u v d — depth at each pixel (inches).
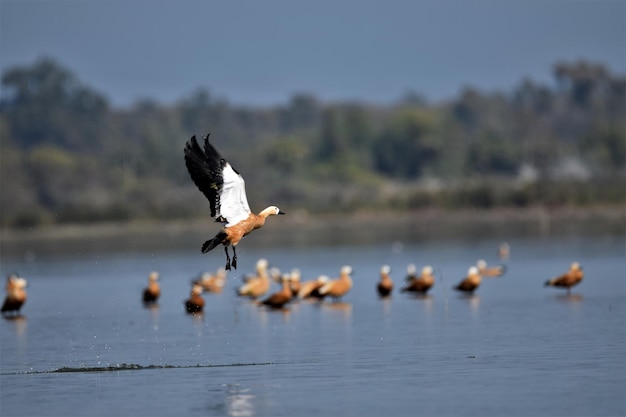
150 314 1496.1
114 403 891.4
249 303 1598.2
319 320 1362.0
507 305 1465.3
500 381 927.0
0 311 1549.0
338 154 4987.7
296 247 2856.8
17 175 4124.0
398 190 4613.7
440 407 846.5
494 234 3134.8
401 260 2338.8
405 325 1285.7
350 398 882.1
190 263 2466.8
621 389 885.2
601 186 4293.8
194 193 4069.9
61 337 1275.8
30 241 3400.6
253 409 857.5
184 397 903.7
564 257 2261.3
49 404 895.1
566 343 1106.7
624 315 1307.8
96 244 3176.7
